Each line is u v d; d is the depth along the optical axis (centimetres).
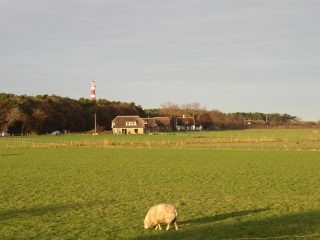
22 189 3200
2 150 7512
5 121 14988
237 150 7106
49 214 2342
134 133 16875
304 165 4762
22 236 1911
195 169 4466
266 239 1795
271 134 14112
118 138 12075
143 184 3416
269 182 3472
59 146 8362
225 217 2216
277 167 4584
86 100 19975
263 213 2291
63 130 17000
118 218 2225
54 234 1939
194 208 2445
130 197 2838
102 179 3731
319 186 3241
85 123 18088
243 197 2797
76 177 3878
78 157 6044
